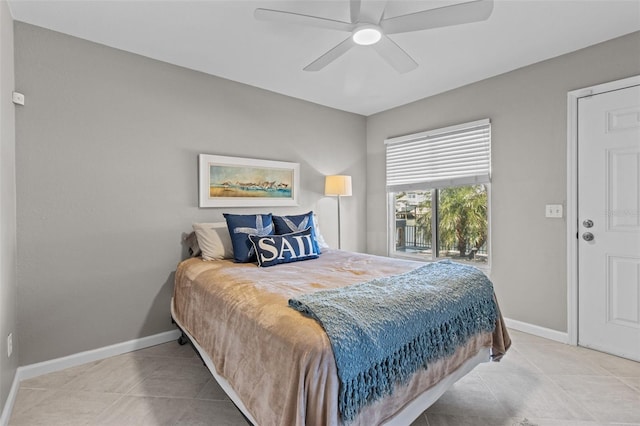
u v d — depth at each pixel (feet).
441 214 11.53
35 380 6.72
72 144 7.30
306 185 11.87
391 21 5.48
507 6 6.29
